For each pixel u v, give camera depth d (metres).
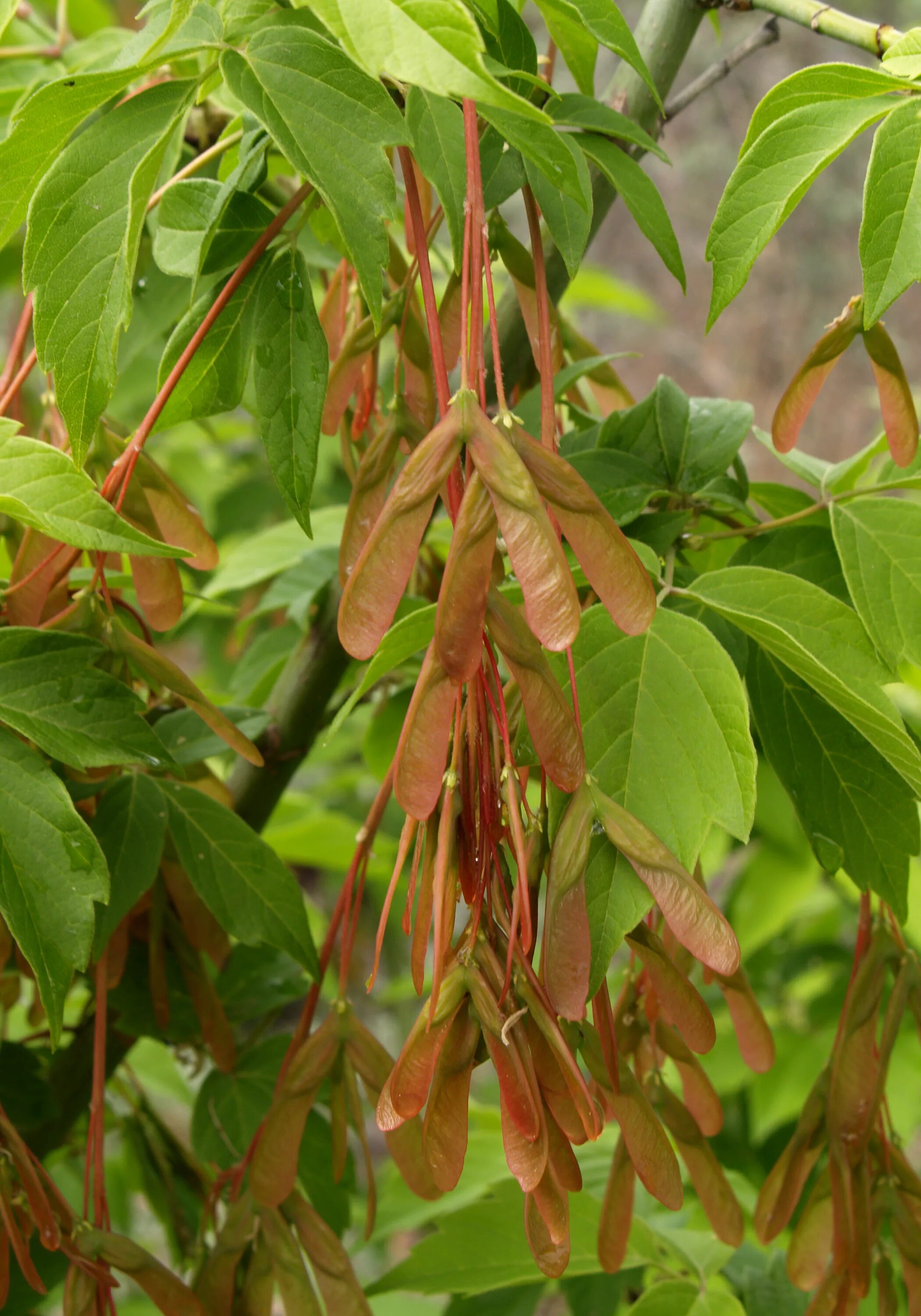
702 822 0.47
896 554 0.52
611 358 0.58
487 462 0.43
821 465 0.58
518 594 0.48
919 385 2.81
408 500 0.43
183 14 0.46
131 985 0.59
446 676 0.43
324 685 0.61
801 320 2.97
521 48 0.49
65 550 0.50
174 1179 0.70
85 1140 0.73
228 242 0.51
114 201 0.47
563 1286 0.64
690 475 0.55
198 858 0.54
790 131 0.47
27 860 0.48
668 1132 0.55
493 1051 0.44
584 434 0.57
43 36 0.80
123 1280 1.11
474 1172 0.72
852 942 1.09
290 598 0.78
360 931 1.76
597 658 0.48
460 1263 0.59
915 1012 0.52
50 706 0.49
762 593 0.51
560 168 0.47
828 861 0.52
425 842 0.46
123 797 0.54
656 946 0.46
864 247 0.46
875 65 0.52
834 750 0.53
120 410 0.78
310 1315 0.51
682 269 0.51
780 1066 0.90
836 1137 0.51
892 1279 0.53
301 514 0.49
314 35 0.47
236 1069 0.60
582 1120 0.44
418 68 0.42
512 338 0.57
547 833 0.46
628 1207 0.51
